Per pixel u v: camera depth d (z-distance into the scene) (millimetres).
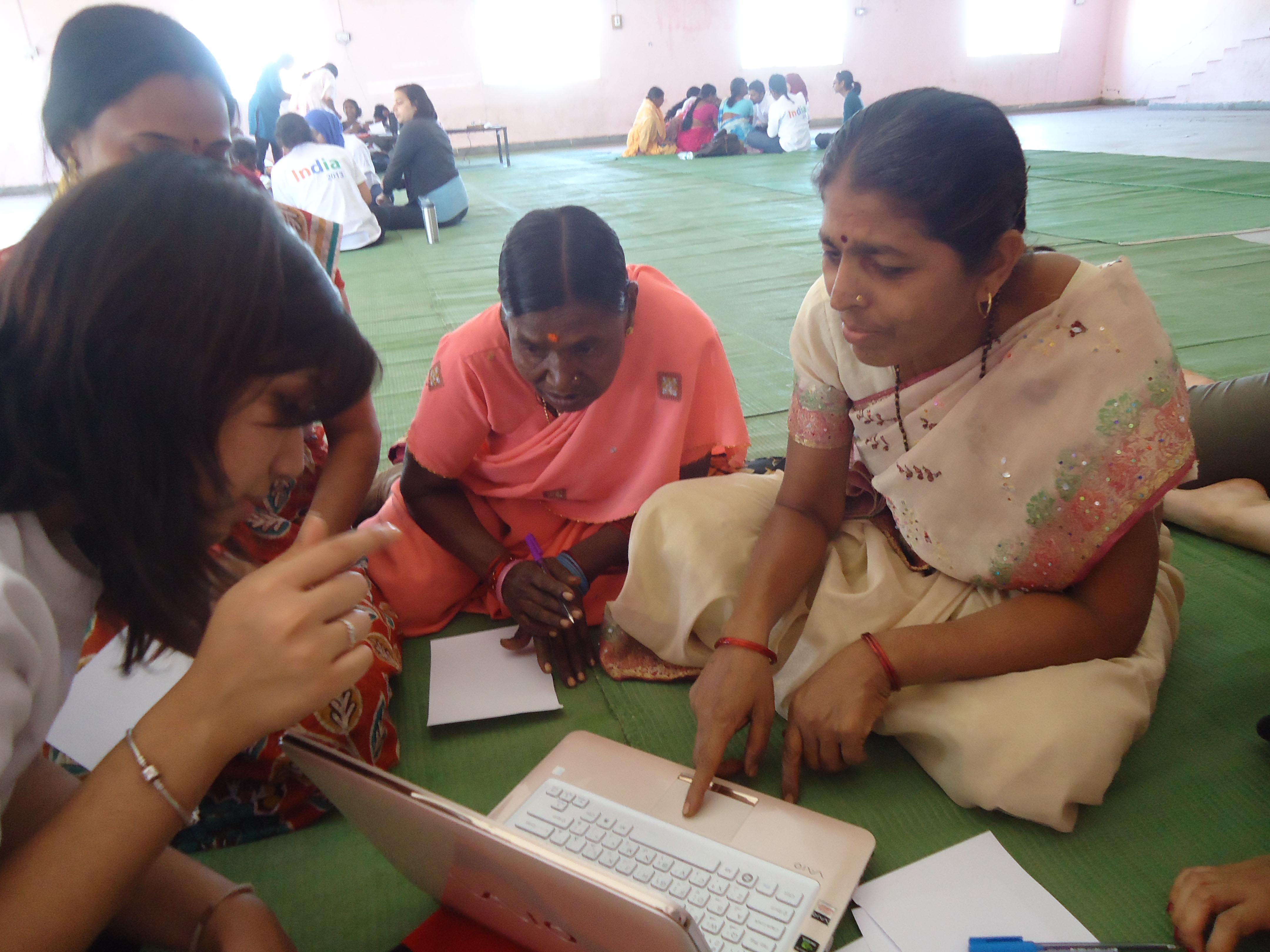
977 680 1126
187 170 651
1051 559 1125
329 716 1138
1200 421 1779
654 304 1423
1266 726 1145
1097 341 1026
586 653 1425
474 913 920
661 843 1000
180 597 711
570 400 1267
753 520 1354
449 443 1457
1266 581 1567
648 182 8414
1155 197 5645
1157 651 1209
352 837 1151
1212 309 3168
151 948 941
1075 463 1062
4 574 641
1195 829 1078
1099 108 14406
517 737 1309
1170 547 1402
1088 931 937
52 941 645
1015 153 910
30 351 621
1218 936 868
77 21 1221
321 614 668
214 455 656
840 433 1268
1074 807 1091
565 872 642
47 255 620
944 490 1157
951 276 919
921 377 1132
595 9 12594
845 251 937
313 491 1396
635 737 1290
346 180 5676
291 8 11430
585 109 13141
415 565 1531
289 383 664
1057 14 14008
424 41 12141
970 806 1125
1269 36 11977
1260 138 8750
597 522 1542
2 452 646
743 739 1285
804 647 1260
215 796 1127
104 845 657
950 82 14070
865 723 1088
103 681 1141
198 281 610
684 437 1471
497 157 12281
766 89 13500
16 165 10383
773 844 1003
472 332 1406
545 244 1172
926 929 931
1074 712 1062
